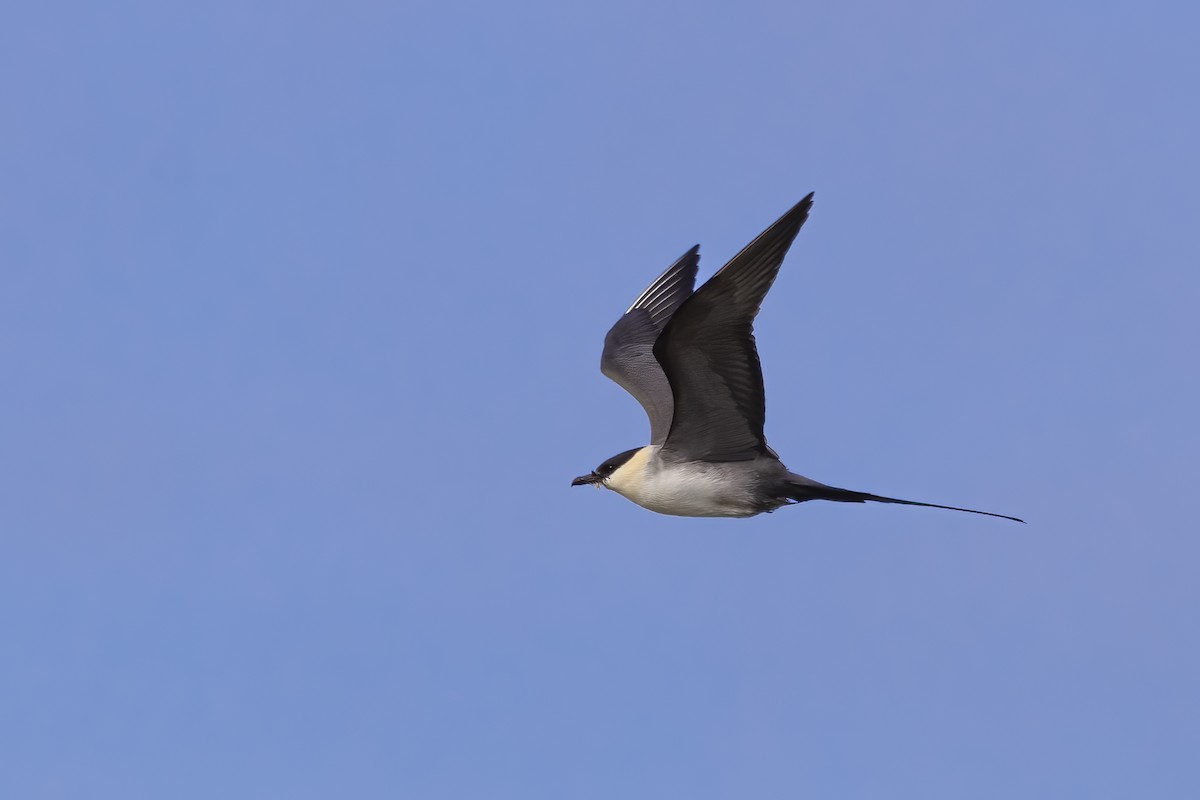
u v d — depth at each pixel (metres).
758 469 16.55
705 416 16.44
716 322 15.29
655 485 16.91
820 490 16.23
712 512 16.97
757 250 14.71
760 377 15.82
